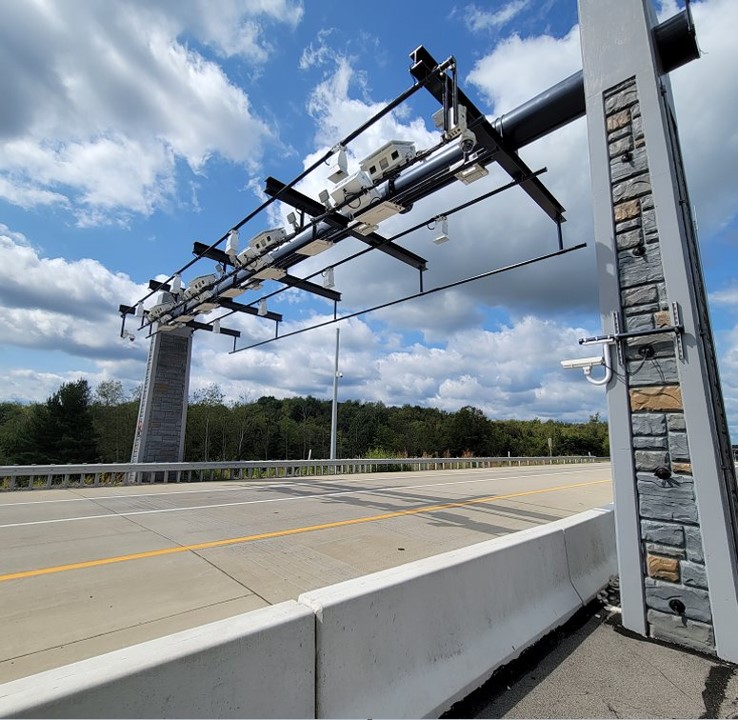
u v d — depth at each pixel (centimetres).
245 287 1114
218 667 165
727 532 318
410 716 221
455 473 2152
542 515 891
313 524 762
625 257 388
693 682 276
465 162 621
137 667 147
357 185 705
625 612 355
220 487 1322
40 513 842
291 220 874
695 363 342
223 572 483
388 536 674
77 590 423
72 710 132
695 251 416
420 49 555
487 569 307
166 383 1500
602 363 392
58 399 3694
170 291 1407
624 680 278
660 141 379
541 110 589
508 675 282
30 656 296
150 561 523
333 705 198
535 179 634
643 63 399
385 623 231
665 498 347
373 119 634
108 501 1001
